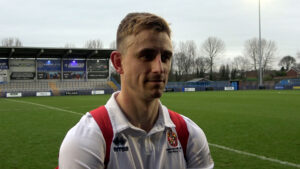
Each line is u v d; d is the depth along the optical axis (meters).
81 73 44.59
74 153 1.29
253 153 6.71
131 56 1.27
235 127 10.52
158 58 1.25
